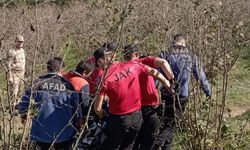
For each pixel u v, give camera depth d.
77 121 5.43
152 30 8.66
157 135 6.62
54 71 5.44
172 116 6.72
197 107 6.35
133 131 6.16
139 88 6.11
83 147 6.13
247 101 10.77
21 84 4.99
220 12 6.40
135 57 6.22
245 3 15.61
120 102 6.00
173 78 6.21
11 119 4.53
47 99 5.34
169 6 9.48
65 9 14.40
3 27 4.87
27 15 5.54
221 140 6.09
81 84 5.50
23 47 7.61
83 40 9.97
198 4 6.27
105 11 8.90
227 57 6.07
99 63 5.77
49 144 5.49
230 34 6.16
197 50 6.13
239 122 8.05
